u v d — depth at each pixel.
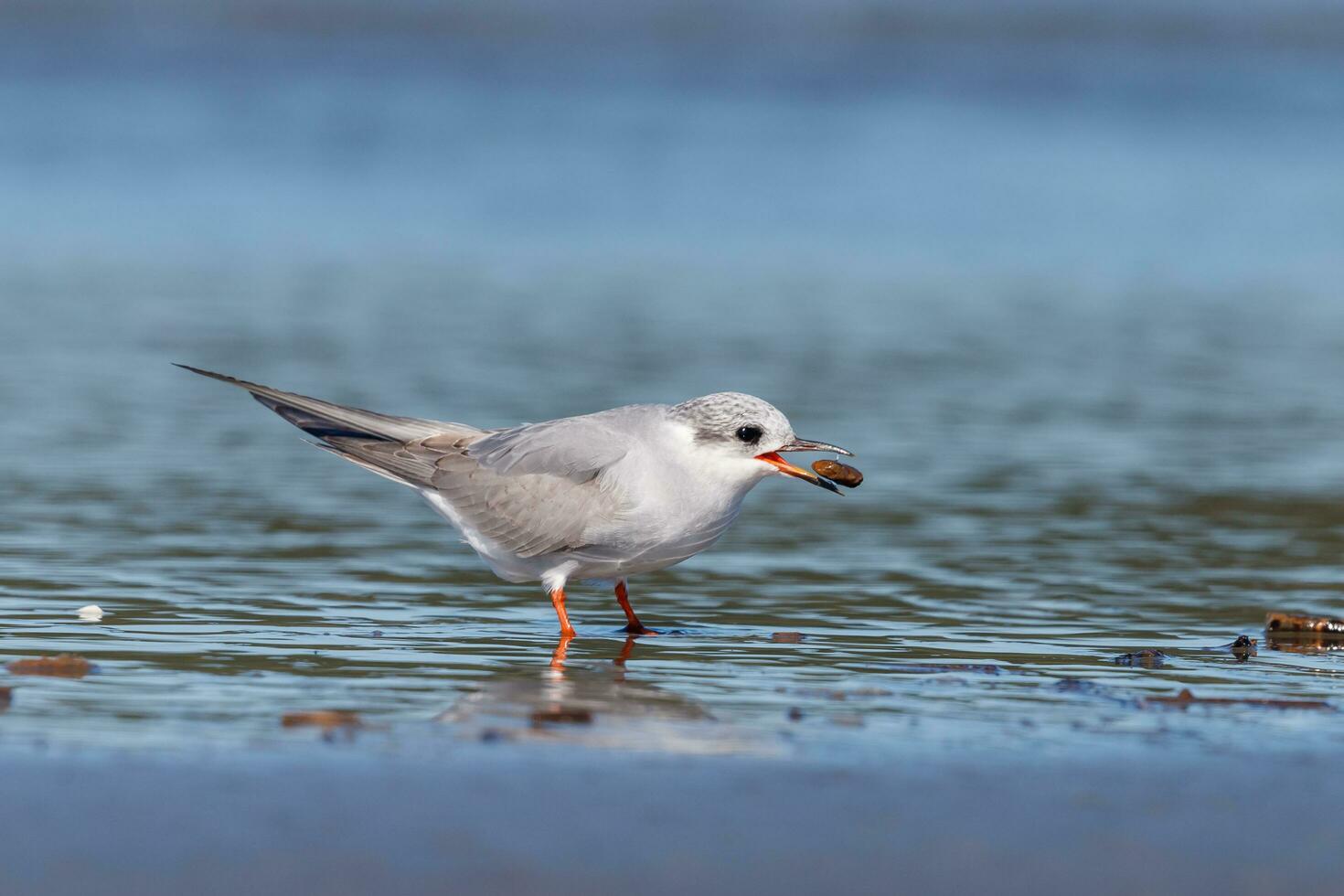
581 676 9.34
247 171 37.03
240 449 16.98
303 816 6.53
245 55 49.75
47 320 23.53
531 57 51.88
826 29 57.19
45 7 52.91
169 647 9.77
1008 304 26.59
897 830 6.50
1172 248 31.89
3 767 7.13
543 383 19.72
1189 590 12.09
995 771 7.36
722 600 11.72
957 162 39.88
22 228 31.12
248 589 11.64
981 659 9.91
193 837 6.28
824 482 10.68
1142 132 44.25
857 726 8.19
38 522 13.55
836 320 24.94
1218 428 18.52
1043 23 58.50
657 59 52.34
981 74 51.66
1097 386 20.77
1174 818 6.70
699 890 5.83
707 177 37.59
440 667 9.50
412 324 23.89
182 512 14.16
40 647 9.67
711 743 7.79
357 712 8.29
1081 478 16.09
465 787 6.96
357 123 42.00
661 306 25.78
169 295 25.75
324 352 21.64
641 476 10.64
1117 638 10.58
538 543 10.77
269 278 27.55
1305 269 30.23
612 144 40.94
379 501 15.01
